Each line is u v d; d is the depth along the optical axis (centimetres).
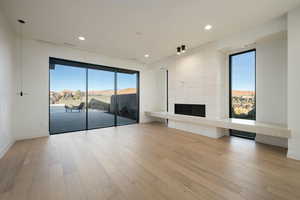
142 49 444
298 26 236
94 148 300
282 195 154
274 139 318
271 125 292
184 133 432
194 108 447
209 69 400
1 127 256
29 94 363
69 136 393
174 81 511
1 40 254
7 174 197
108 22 283
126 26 299
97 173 201
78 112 483
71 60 430
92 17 265
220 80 391
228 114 413
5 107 276
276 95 316
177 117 464
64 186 170
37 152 277
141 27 304
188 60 461
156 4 227
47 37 354
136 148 301
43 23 287
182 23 288
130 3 225
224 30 321
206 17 267
